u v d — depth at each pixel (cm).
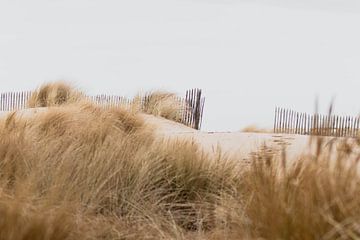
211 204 1190
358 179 840
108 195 1196
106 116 2302
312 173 844
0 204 827
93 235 949
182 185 1334
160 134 2233
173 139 1836
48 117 2028
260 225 845
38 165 1221
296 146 1862
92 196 1155
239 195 1136
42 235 763
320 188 793
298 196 809
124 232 1028
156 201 1219
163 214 1171
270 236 791
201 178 1359
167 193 1295
